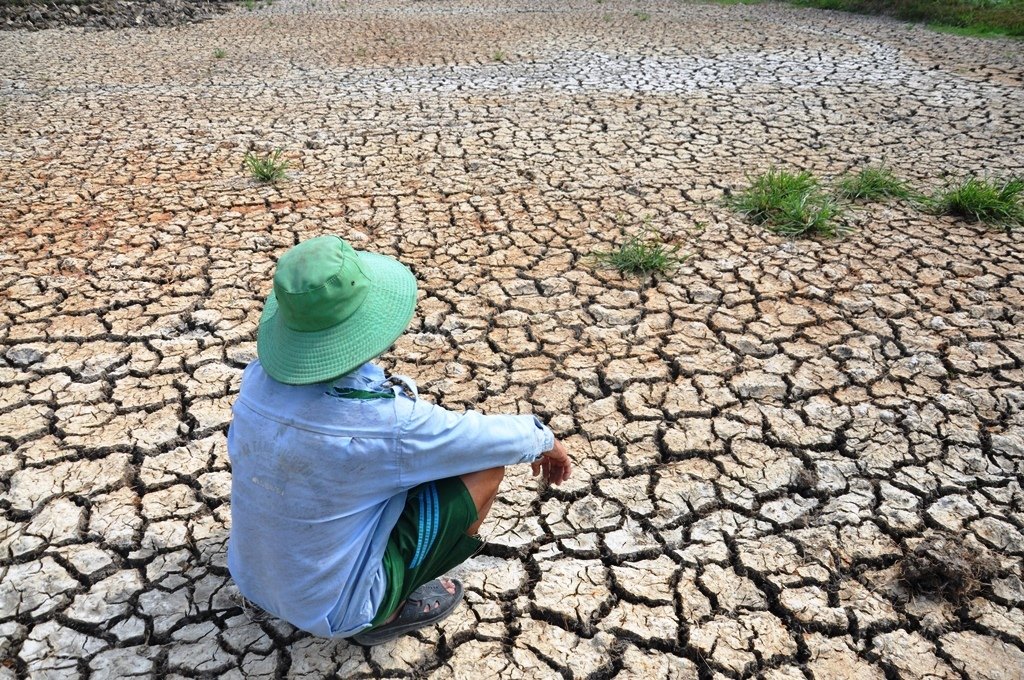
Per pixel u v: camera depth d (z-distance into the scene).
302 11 13.16
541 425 2.02
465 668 2.14
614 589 2.38
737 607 2.32
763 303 3.83
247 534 1.83
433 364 3.40
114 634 2.22
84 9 11.75
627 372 3.34
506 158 5.73
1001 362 3.37
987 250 4.31
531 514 2.64
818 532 2.56
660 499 2.69
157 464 2.83
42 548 2.48
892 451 2.88
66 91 7.66
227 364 3.38
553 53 9.27
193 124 6.58
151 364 3.37
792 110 6.85
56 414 3.07
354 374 1.73
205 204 4.95
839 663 2.16
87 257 4.25
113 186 5.23
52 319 3.68
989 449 2.88
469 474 1.97
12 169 5.51
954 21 10.70
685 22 11.35
